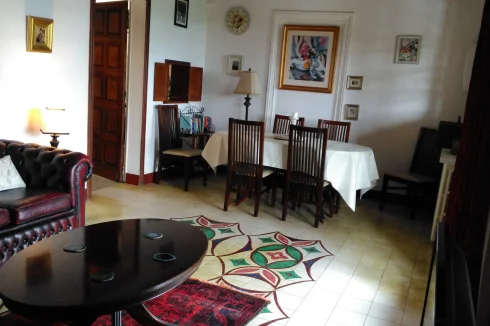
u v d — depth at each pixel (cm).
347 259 338
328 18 544
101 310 156
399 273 317
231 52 601
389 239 393
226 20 596
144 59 495
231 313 244
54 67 391
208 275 291
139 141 511
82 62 418
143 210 425
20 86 362
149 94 512
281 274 301
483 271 176
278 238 374
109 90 521
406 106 519
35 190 307
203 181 546
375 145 538
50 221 300
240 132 419
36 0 366
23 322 221
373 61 527
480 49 180
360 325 241
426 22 498
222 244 350
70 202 318
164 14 517
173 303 250
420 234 412
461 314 89
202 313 242
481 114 181
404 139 523
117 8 498
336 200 468
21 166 328
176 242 215
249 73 540
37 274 172
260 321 238
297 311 252
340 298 272
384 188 489
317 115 566
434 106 505
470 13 478
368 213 477
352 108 543
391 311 259
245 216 430
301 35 557
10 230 271
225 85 611
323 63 552
